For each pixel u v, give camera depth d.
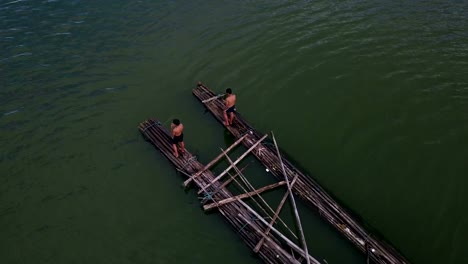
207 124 18.28
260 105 18.86
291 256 12.18
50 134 18.19
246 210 13.90
